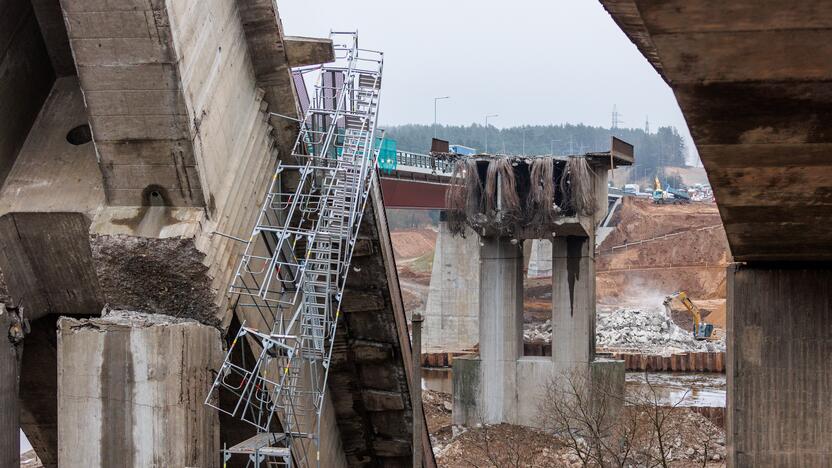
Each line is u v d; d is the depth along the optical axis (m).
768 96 7.03
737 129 7.72
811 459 12.80
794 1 5.57
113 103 17.09
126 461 17.14
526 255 111.81
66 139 20.30
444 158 47.25
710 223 133.38
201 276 18.34
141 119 17.22
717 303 106.94
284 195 23.05
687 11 5.75
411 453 28.08
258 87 22.34
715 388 59.62
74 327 17.36
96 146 17.72
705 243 122.62
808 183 9.14
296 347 19.30
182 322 18.19
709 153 8.38
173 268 18.25
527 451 39.34
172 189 18.09
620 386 42.47
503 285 45.81
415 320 21.69
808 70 6.54
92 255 18.56
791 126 7.61
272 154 23.14
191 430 17.53
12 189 19.38
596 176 43.75
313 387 21.02
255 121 21.92
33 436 24.22
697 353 67.75
